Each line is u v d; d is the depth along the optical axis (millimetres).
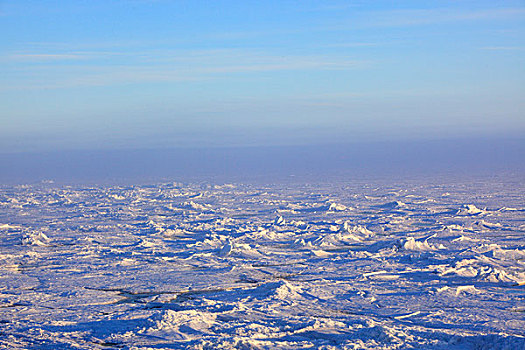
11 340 86750
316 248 195625
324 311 107375
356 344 78688
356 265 159375
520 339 77750
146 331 89500
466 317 101500
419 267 153875
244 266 160750
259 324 93438
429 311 106875
